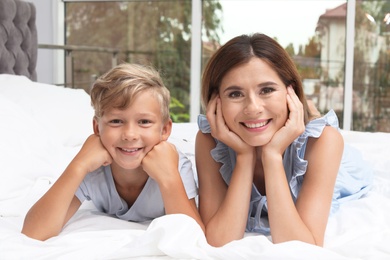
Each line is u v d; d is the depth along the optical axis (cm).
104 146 121
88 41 430
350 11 392
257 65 117
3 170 164
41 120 224
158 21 424
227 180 131
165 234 102
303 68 409
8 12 290
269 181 117
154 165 119
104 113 117
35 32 325
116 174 126
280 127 121
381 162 195
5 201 153
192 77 418
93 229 120
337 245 116
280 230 114
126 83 115
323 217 119
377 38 399
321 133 127
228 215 118
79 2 426
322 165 124
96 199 131
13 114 194
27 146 184
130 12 426
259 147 126
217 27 417
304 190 123
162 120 122
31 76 325
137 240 104
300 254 98
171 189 119
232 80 117
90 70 424
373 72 403
